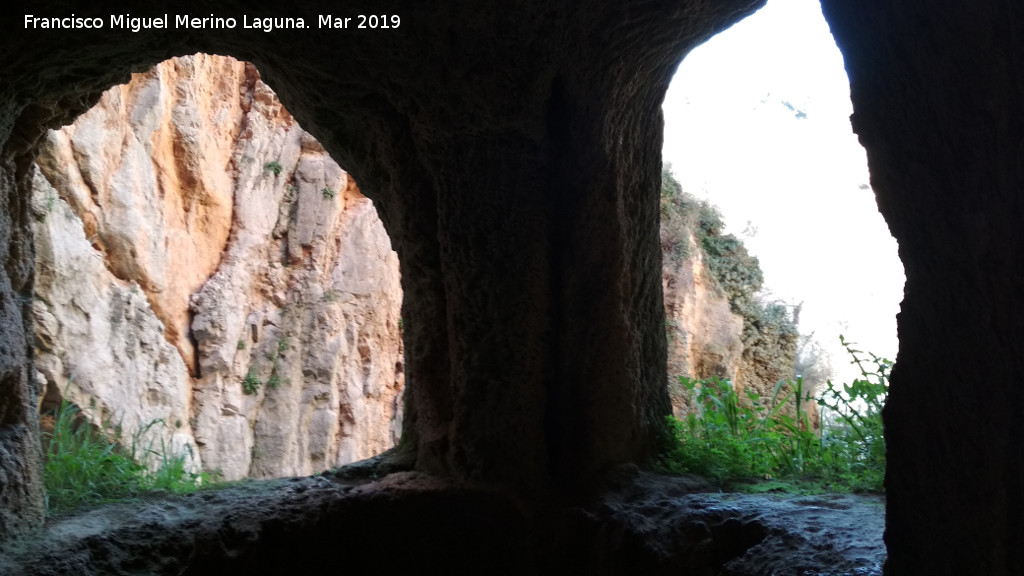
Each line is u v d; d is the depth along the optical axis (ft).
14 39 12.30
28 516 12.96
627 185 15.10
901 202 7.29
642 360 15.90
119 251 30.01
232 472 33.91
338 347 38.19
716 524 12.04
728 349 35.19
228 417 34.47
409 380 16.63
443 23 12.92
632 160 15.19
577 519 13.47
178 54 14.24
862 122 7.50
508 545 14.02
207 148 34.63
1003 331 6.49
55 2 12.03
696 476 14.93
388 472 15.93
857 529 10.73
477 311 14.67
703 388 17.56
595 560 13.06
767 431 16.29
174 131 33.30
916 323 7.29
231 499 14.88
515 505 14.19
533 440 14.49
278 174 37.73
